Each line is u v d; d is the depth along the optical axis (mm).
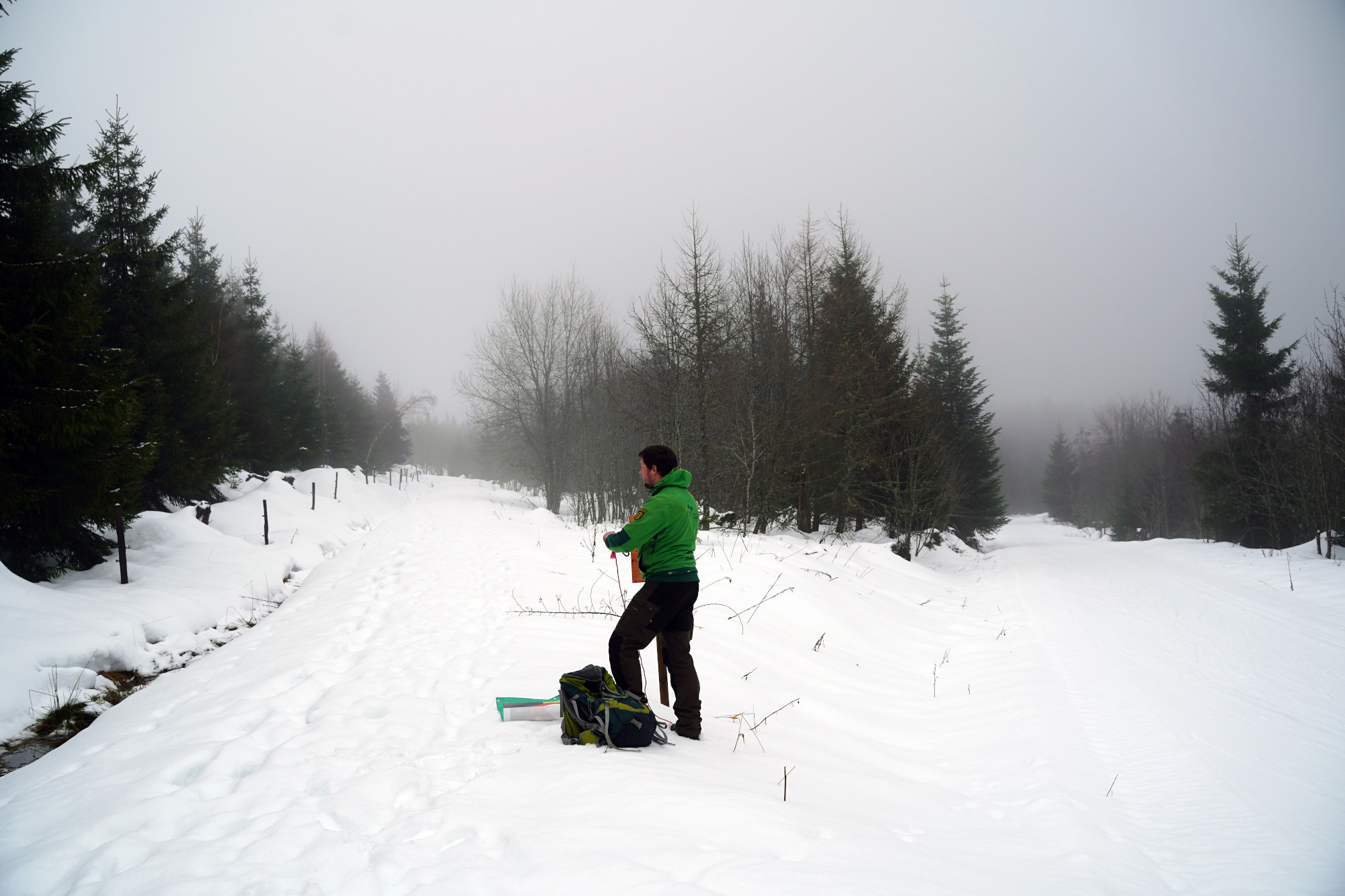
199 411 16312
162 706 4953
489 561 11164
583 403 29703
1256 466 24453
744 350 20703
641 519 3943
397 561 11836
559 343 35000
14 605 7363
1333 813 3896
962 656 7879
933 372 31359
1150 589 13328
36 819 3014
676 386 19250
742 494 19844
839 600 9203
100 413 8953
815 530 23625
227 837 2621
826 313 22172
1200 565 17797
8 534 9352
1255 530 24719
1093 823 3568
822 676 6465
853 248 23844
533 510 27203
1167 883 3041
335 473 29562
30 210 9391
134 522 11977
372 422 58188
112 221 16047
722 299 20156
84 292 9391
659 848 2412
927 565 20375
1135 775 4438
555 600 8016
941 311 32219
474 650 5879
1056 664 7219
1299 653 7926
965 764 4691
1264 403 24828
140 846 2600
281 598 11516
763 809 2854
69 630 7227
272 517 17859
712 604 7785
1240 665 7312
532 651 5797
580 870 2240
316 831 2633
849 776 3988
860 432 20391
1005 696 6148
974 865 2869
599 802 2828
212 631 9109
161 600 9086
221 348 26594
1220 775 4418
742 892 2156
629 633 4031
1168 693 6191
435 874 2258
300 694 4762
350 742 3674
